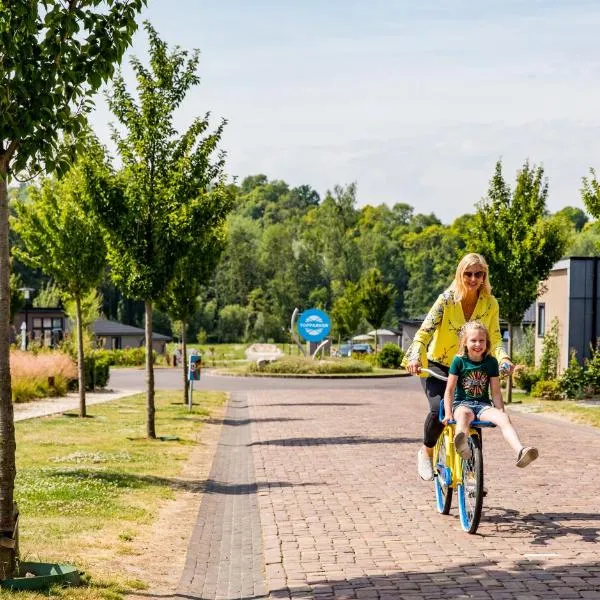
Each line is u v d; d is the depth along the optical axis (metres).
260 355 59.34
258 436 17.34
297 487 10.86
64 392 29.62
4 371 6.09
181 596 6.33
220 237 25.03
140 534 8.34
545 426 18.66
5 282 6.05
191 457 14.23
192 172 16.66
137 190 16.41
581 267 30.20
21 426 18.53
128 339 81.88
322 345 50.75
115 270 16.70
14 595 5.73
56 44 6.21
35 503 9.45
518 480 10.94
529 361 34.47
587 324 30.30
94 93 6.70
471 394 7.78
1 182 6.02
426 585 6.25
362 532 8.09
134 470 12.48
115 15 6.55
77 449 14.72
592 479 11.02
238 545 8.03
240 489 11.16
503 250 26.19
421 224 181.38
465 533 7.94
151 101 16.44
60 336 53.28
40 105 6.11
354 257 120.31
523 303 26.16
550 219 26.53
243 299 126.25
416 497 9.92
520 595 5.95
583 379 26.64
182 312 25.67
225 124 16.95
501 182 26.36
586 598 5.87
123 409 23.64
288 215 182.88
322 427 18.88
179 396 29.70
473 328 7.64
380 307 65.56
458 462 8.11
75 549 7.46
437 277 138.50
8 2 5.95
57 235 20.66
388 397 30.36
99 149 16.48
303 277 121.69
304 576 6.62
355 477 11.60
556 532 7.90
